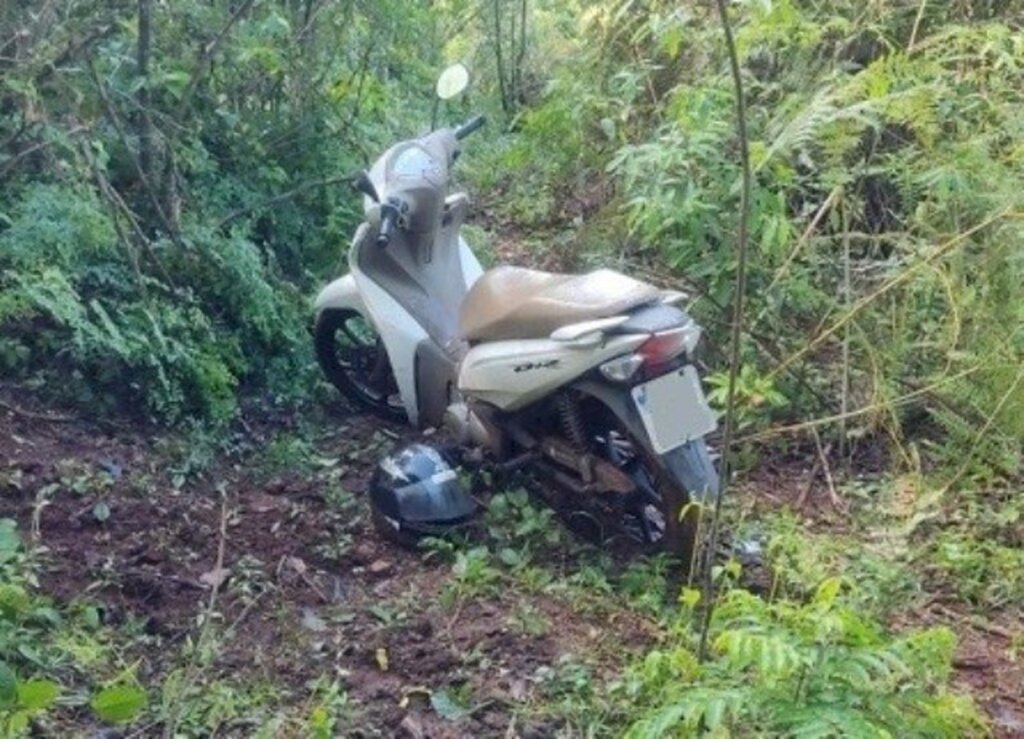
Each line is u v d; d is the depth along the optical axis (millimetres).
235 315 5840
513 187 8406
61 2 5570
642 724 3025
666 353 4285
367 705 3789
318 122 6855
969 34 5281
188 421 5297
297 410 5727
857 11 6051
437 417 5367
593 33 6973
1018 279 5195
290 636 4059
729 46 3338
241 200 6406
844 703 2863
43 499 4531
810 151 5707
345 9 6938
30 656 3711
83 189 5531
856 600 4301
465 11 9766
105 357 5262
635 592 4344
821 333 5164
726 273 5609
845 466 5434
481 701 3809
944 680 3672
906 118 4980
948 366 5219
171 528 4570
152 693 3717
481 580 4363
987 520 4969
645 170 5652
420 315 5367
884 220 6086
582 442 4520
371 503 4695
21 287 5074
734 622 3391
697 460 4320
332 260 6742
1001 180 5199
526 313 4566
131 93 5789
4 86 5289
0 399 5043
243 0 6219
